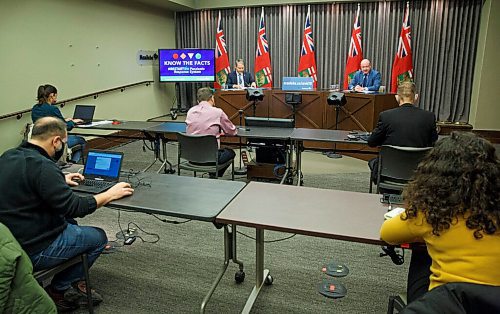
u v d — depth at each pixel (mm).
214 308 2174
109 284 2400
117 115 6969
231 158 3914
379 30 7422
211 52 7906
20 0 4812
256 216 1805
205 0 8125
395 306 1586
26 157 1777
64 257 1872
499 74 6578
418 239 1349
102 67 6473
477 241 1116
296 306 2184
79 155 4629
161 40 8273
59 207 1780
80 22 5883
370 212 1854
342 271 2539
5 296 1407
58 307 2123
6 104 4723
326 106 5875
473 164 1159
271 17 7949
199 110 3783
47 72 5316
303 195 2100
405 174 2980
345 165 5270
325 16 7652
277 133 4016
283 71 8094
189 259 2715
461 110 7277
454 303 911
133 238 2994
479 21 6863
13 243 1441
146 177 2441
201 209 1891
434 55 7227
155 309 2168
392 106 5586
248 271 2553
